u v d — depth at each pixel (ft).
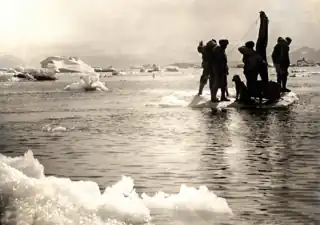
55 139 35.35
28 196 13.33
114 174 22.86
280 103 59.47
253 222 14.92
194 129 39.91
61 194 14.03
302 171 22.90
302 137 34.27
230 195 18.53
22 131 40.32
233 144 31.68
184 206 16.11
